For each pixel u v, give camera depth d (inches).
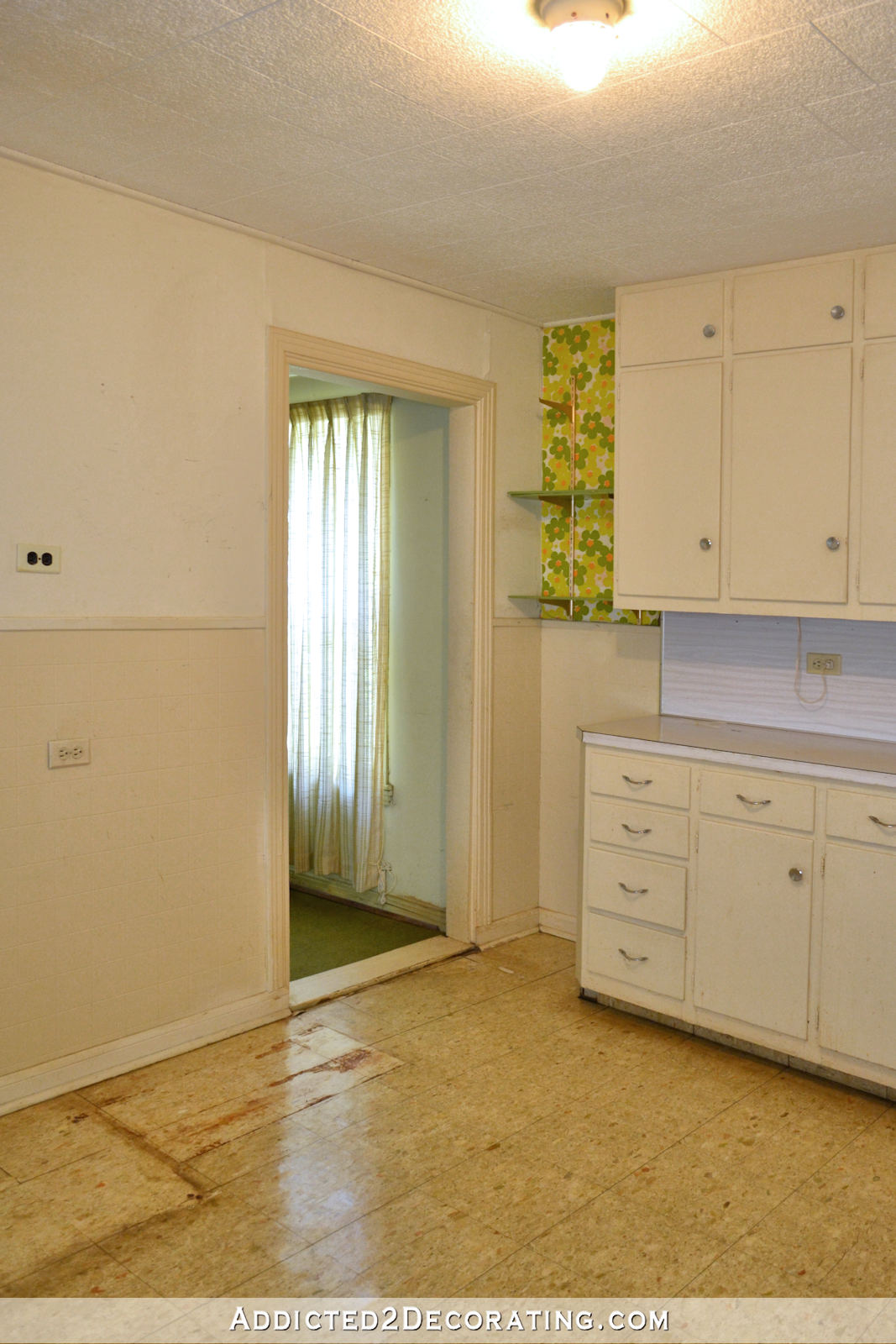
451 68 82.8
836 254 125.0
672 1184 96.9
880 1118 110.4
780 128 92.8
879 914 111.6
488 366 157.3
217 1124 106.3
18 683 105.9
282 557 129.4
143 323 114.0
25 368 104.4
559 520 166.6
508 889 166.9
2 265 102.0
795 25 75.4
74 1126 105.5
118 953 116.0
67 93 88.4
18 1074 108.4
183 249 117.0
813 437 127.0
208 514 121.6
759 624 143.8
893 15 73.9
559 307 155.5
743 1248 87.3
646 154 98.8
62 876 110.6
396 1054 123.6
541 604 169.5
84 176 106.8
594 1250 86.6
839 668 136.3
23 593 105.7
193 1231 88.5
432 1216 91.0
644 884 132.1
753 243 123.6
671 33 76.6
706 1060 123.7
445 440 167.3
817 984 116.9
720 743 127.9
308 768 190.7
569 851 167.6
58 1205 92.1
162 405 116.4
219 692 123.7
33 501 106.0
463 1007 138.5
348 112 91.1
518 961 157.0
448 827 163.9
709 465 136.1
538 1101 112.6
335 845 186.9
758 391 131.3
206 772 123.0
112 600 113.2
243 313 123.6
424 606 172.1
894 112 89.5
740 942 123.2
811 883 116.7
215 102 89.8
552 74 83.4
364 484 175.5
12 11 75.0
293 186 109.1
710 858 125.3
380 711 175.9
